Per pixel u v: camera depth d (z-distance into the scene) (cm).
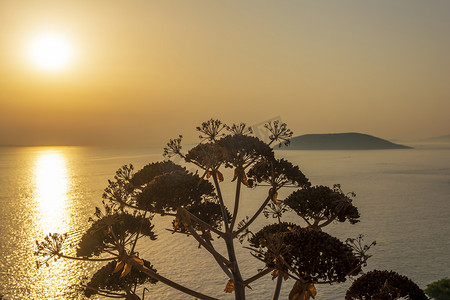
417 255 8994
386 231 11600
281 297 6216
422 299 1012
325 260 709
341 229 11919
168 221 12612
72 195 19950
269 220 12206
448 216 13850
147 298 6366
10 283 7181
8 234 11119
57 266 7962
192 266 8238
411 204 16662
